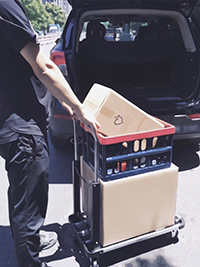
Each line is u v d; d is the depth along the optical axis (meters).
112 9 3.16
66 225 2.30
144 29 4.02
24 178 1.60
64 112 2.78
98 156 1.71
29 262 1.72
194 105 2.85
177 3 3.19
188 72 3.19
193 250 2.02
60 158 3.36
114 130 1.79
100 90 1.84
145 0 3.13
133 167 1.79
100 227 1.82
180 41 3.52
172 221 2.00
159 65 3.91
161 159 1.86
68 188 2.80
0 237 2.20
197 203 2.52
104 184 1.71
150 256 1.97
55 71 1.50
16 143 1.56
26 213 1.65
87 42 3.92
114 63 3.91
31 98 1.58
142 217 1.88
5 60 1.50
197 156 3.34
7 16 1.36
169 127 1.82
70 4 3.11
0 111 1.55
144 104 2.86
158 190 1.87
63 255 2.01
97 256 1.84
